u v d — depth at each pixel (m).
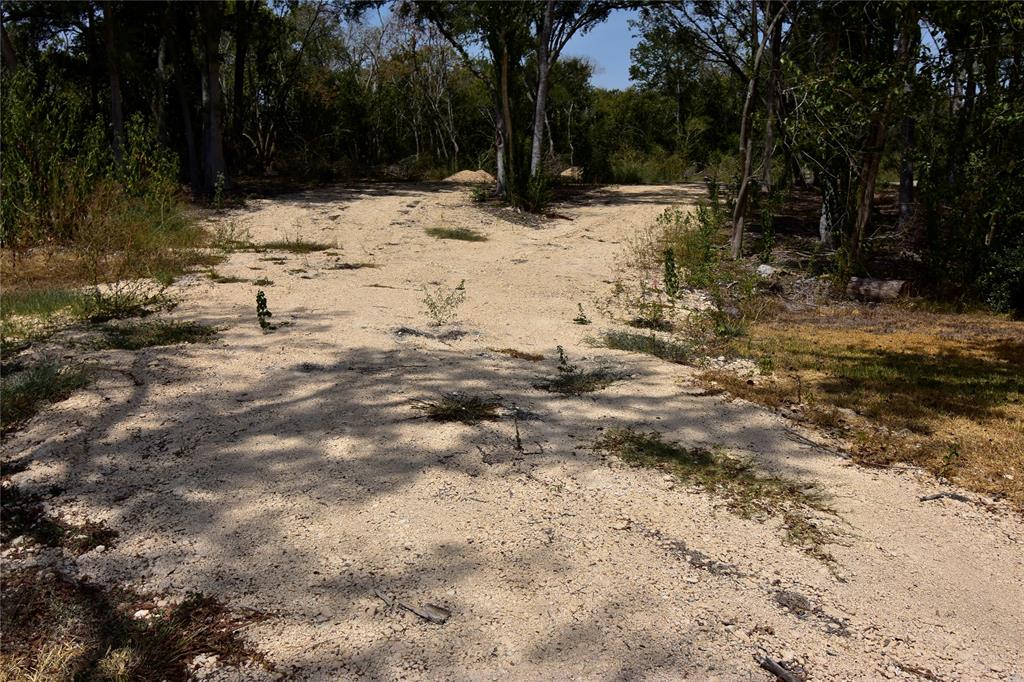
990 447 4.65
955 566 3.32
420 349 6.28
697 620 2.85
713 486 3.97
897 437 4.80
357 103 34.75
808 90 11.30
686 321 8.14
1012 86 10.41
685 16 20.03
